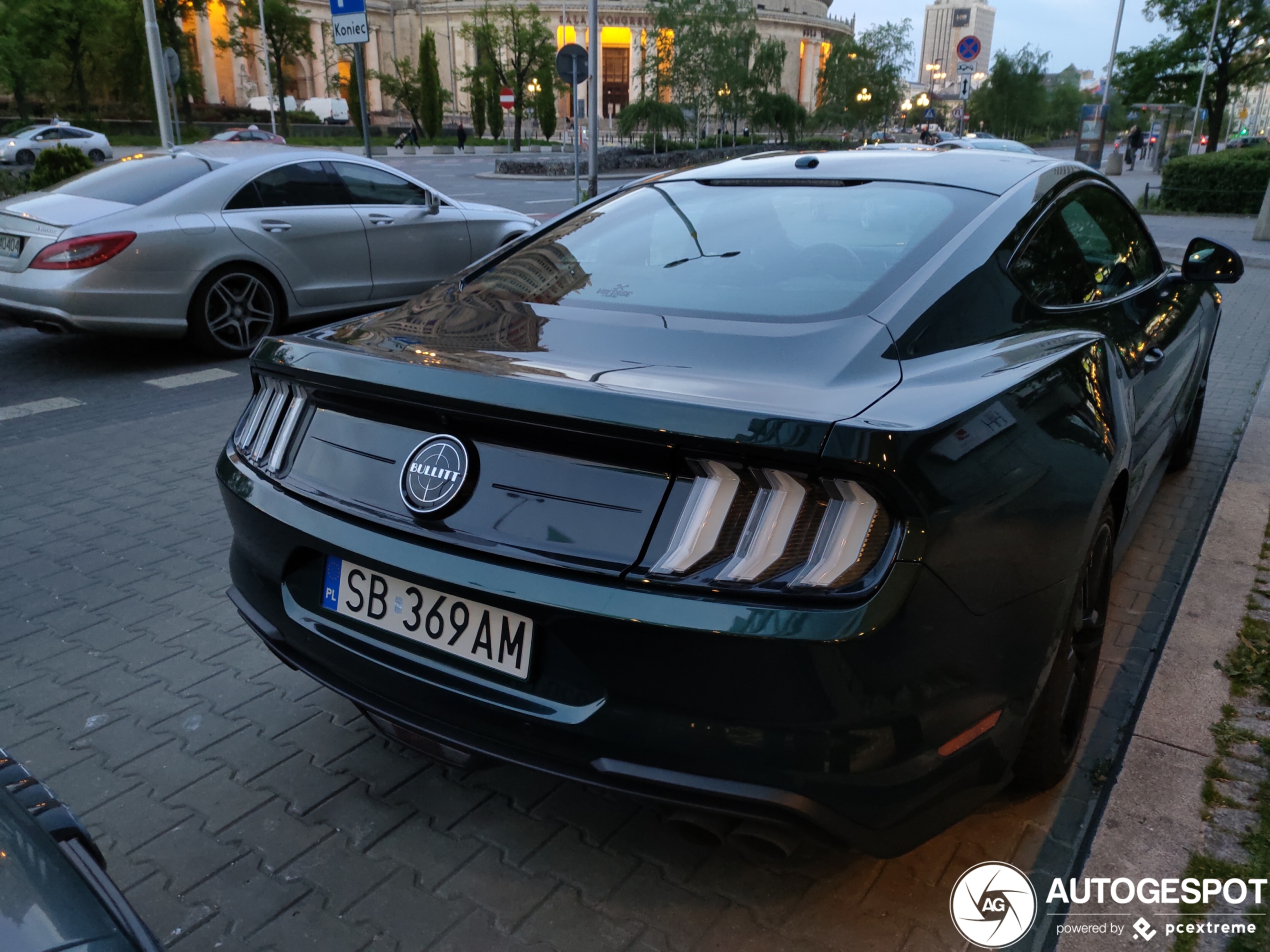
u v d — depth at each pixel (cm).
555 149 6184
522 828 235
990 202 245
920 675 163
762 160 302
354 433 202
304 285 752
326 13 8875
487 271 268
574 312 223
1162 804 228
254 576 224
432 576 179
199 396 637
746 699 158
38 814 151
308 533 201
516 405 171
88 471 496
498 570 173
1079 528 197
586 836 232
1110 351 240
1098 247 290
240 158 737
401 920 207
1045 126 8169
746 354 191
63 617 346
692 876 218
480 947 199
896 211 244
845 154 295
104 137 3709
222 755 266
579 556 167
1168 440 360
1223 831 219
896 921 203
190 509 445
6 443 542
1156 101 4362
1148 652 307
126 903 136
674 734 164
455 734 189
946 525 159
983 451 171
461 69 9544
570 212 302
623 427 162
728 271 231
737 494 158
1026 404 189
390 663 194
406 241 809
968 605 168
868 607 154
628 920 205
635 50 9975
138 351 762
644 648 162
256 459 223
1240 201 1847
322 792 250
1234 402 594
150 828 236
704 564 159
